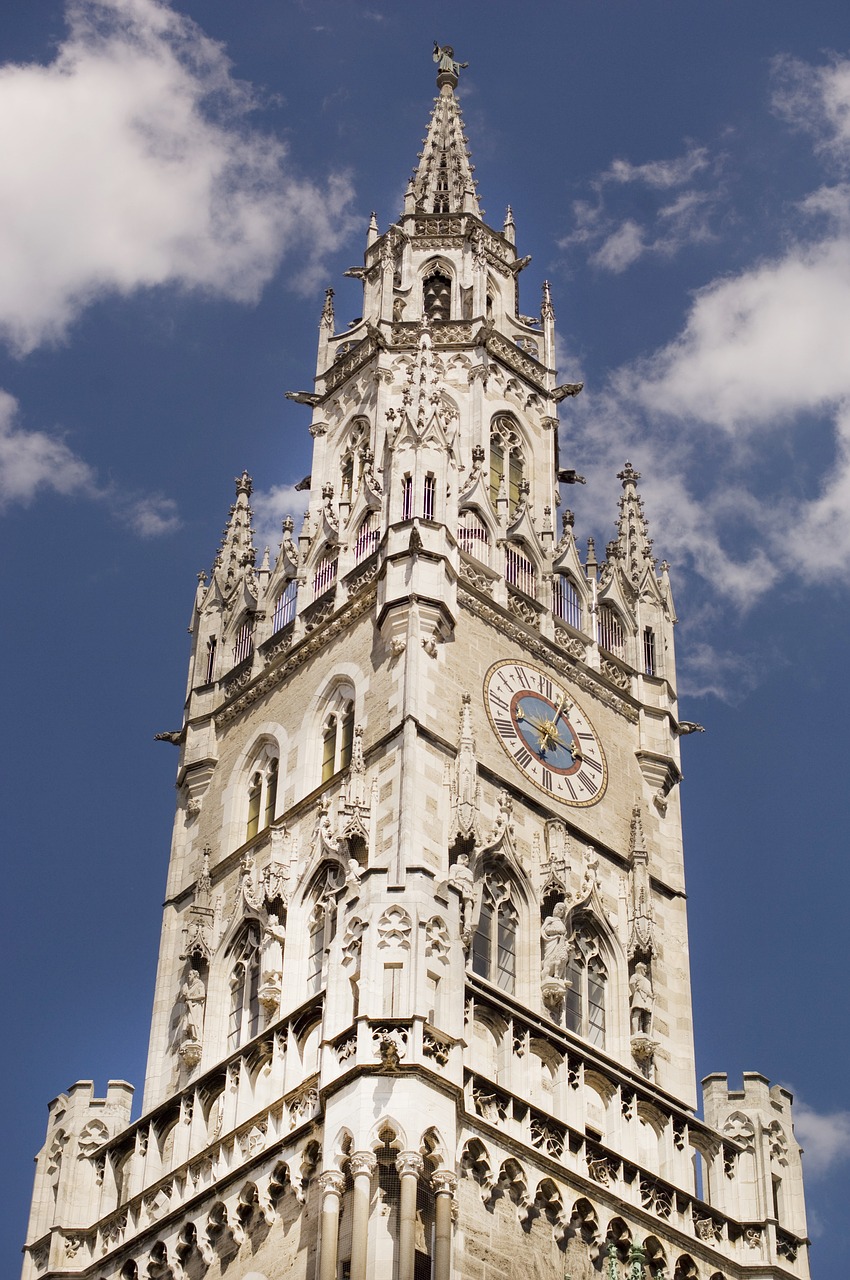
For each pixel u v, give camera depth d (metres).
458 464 75.38
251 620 75.56
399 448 72.12
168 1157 62.88
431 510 70.81
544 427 80.25
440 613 68.50
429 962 58.22
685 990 68.38
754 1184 63.22
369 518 73.31
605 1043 65.56
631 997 66.50
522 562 73.88
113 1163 64.12
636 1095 63.19
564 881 66.50
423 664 67.38
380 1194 54.84
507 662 70.31
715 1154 63.56
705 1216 62.03
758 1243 62.25
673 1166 62.56
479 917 64.38
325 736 69.38
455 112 89.75
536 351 82.38
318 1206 56.59
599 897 67.62
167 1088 66.12
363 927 58.47
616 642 75.06
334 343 82.62
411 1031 56.38
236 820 70.56
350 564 72.62
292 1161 57.75
